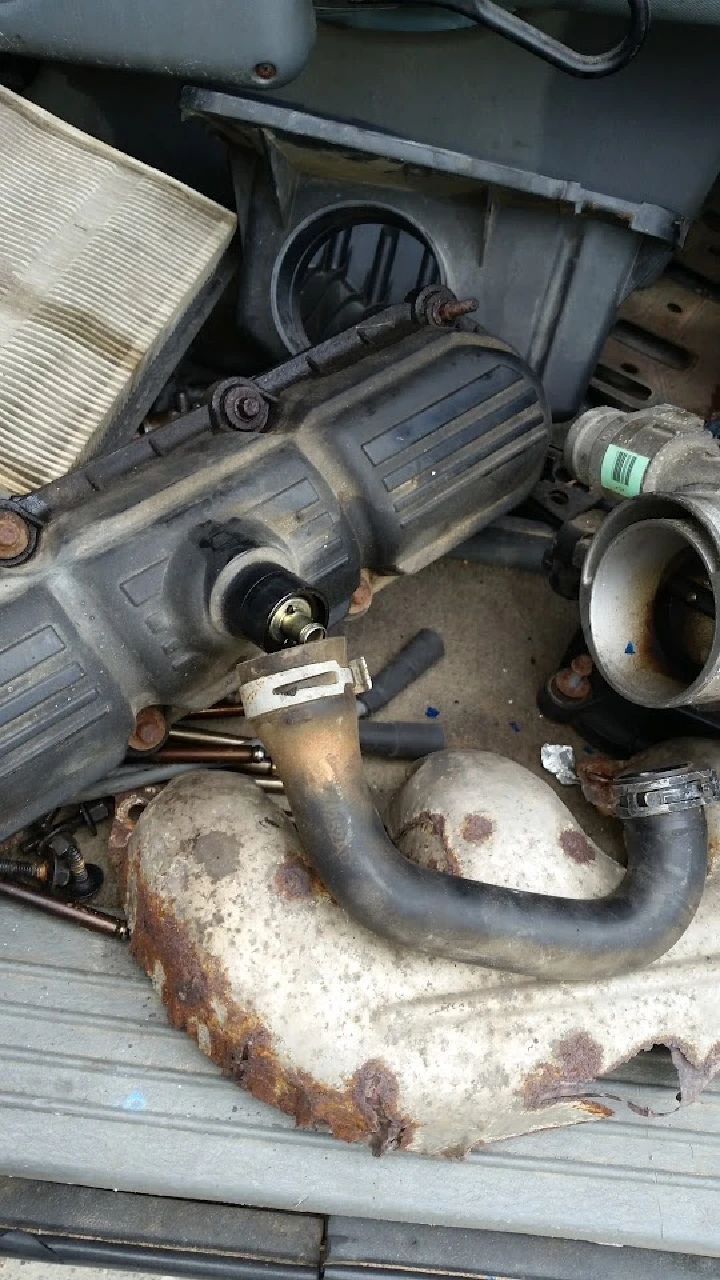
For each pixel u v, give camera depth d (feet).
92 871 5.90
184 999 4.93
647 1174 5.16
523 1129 5.06
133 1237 4.94
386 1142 4.80
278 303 6.77
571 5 5.73
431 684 7.15
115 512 4.98
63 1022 5.13
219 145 7.21
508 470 6.13
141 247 6.04
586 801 6.84
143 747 5.47
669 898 5.19
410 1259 5.03
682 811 5.38
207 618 4.99
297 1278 4.92
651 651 5.40
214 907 4.93
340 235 7.00
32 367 5.41
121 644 4.96
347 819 4.57
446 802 5.52
